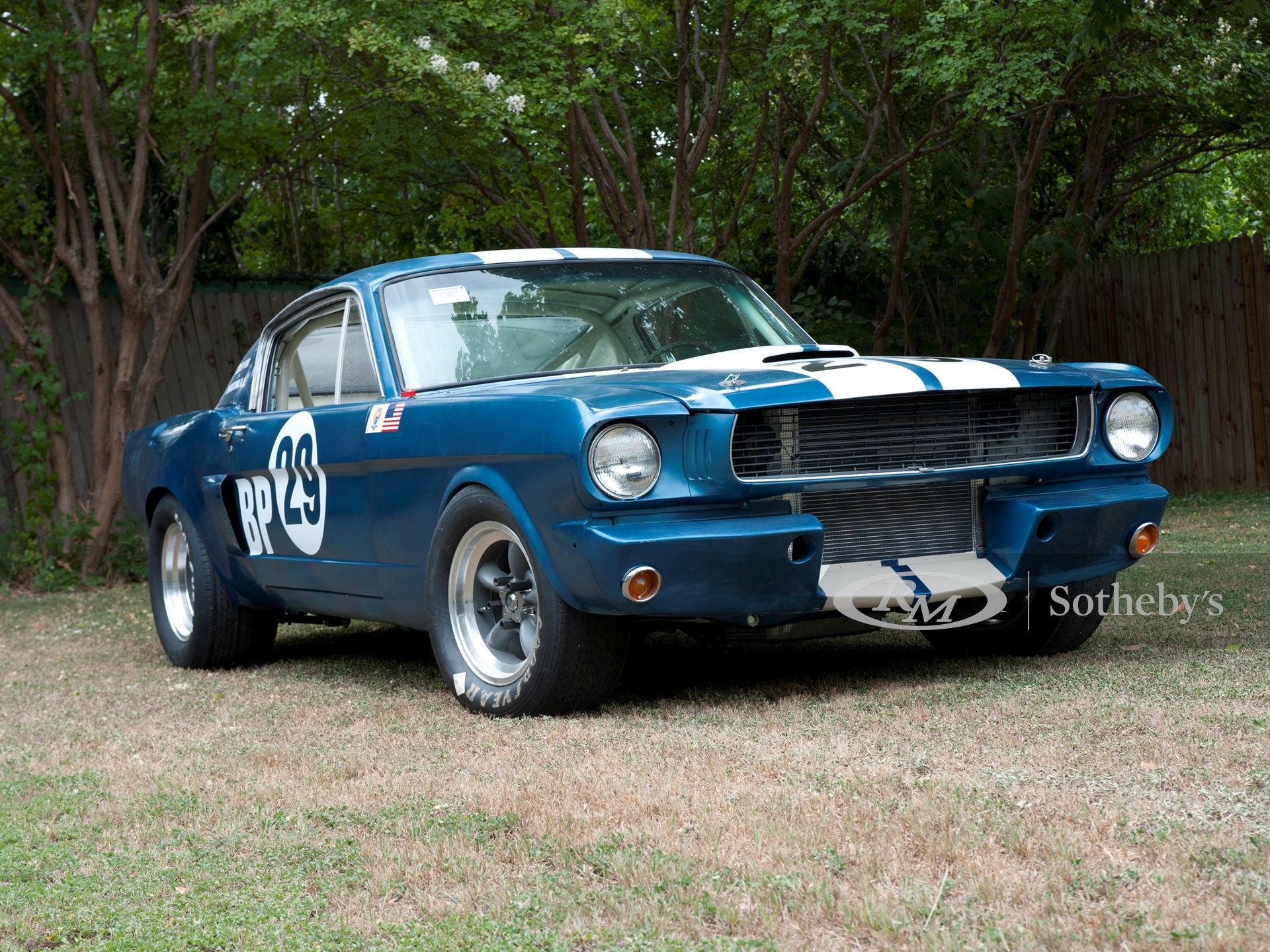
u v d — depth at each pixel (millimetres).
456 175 10898
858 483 3873
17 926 2457
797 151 10133
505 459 3984
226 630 5844
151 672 5930
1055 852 2369
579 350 4652
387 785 3330
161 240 12844
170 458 6094
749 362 4383
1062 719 3430
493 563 4328
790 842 2555
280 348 5637
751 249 13859
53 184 11172
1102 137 11531
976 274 12508
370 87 9344
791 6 8727
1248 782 2740
